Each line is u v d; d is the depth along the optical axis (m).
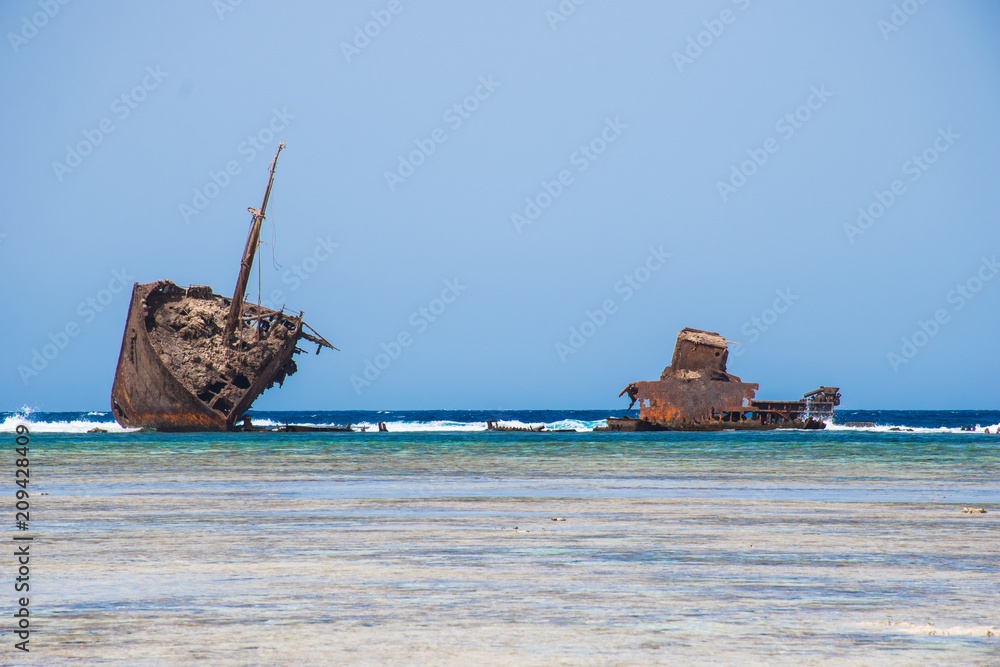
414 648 40.53
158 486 122.50
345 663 38.16
